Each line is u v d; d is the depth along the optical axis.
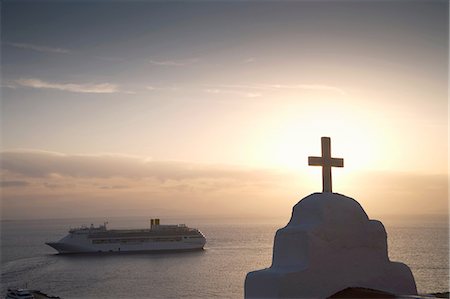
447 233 191.62
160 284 72.38
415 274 74.31
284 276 16.53
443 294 23.14
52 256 117.69
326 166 19.16
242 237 194.88
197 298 60.12
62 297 62.97
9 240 184.25
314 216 17.66
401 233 194.50
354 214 18.17
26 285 71.69
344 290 17.44
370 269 18.16
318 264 17.11
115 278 80.38
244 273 83.31
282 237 17.73
